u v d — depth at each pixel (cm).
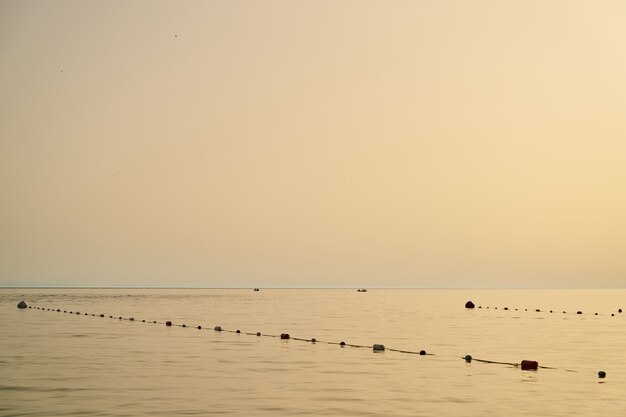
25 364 3366
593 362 3697
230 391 2642
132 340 4694
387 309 10362
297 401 2455
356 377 3058
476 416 2253
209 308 10094
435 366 3488
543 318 8100
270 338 5003
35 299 13962
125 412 2242
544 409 2383
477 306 11850
